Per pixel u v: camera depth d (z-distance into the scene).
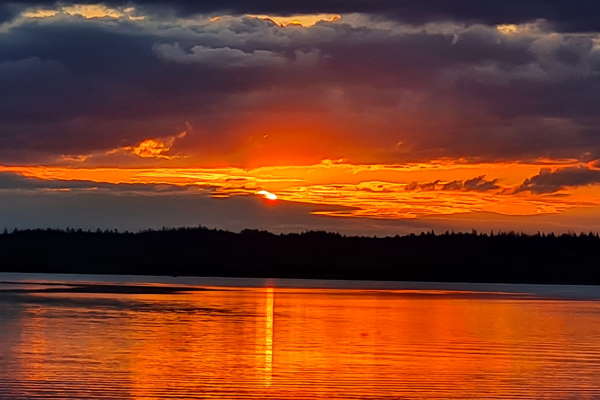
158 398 38.97
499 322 85.56
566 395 41.38
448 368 49.31
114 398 38.69
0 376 43.38
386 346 60.31
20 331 66.06
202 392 40.53
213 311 96.06
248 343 60.47
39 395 38.97
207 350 55.81
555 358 54.47
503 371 48.38
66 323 74.12
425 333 71.31
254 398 39.59
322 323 80.00
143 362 49.31
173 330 69.38
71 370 45.66
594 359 54.09
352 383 43.81
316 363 50.53
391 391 41.88
